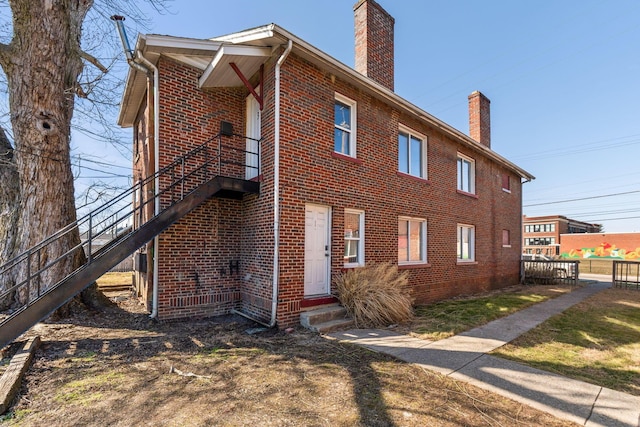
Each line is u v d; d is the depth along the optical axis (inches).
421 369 168.6
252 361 176.7
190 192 257.0
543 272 612.1
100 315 264.5
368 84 315.6
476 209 499.5
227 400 131.8
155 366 166.9
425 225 401.7
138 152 376.8
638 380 159.5
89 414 118.8
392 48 414.9
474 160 504.1
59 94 265.1
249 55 253.8
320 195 279.7
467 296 443.2
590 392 144.1
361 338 223.8
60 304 180.2
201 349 194.5
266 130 266.4
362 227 321.1
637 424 117.0
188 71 279.4
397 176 362.0
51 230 254.8
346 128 315.9
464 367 172.4
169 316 255.8
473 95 585.0
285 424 114.3
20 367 150.5
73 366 164.2
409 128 387.5
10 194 309.6
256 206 273.7
